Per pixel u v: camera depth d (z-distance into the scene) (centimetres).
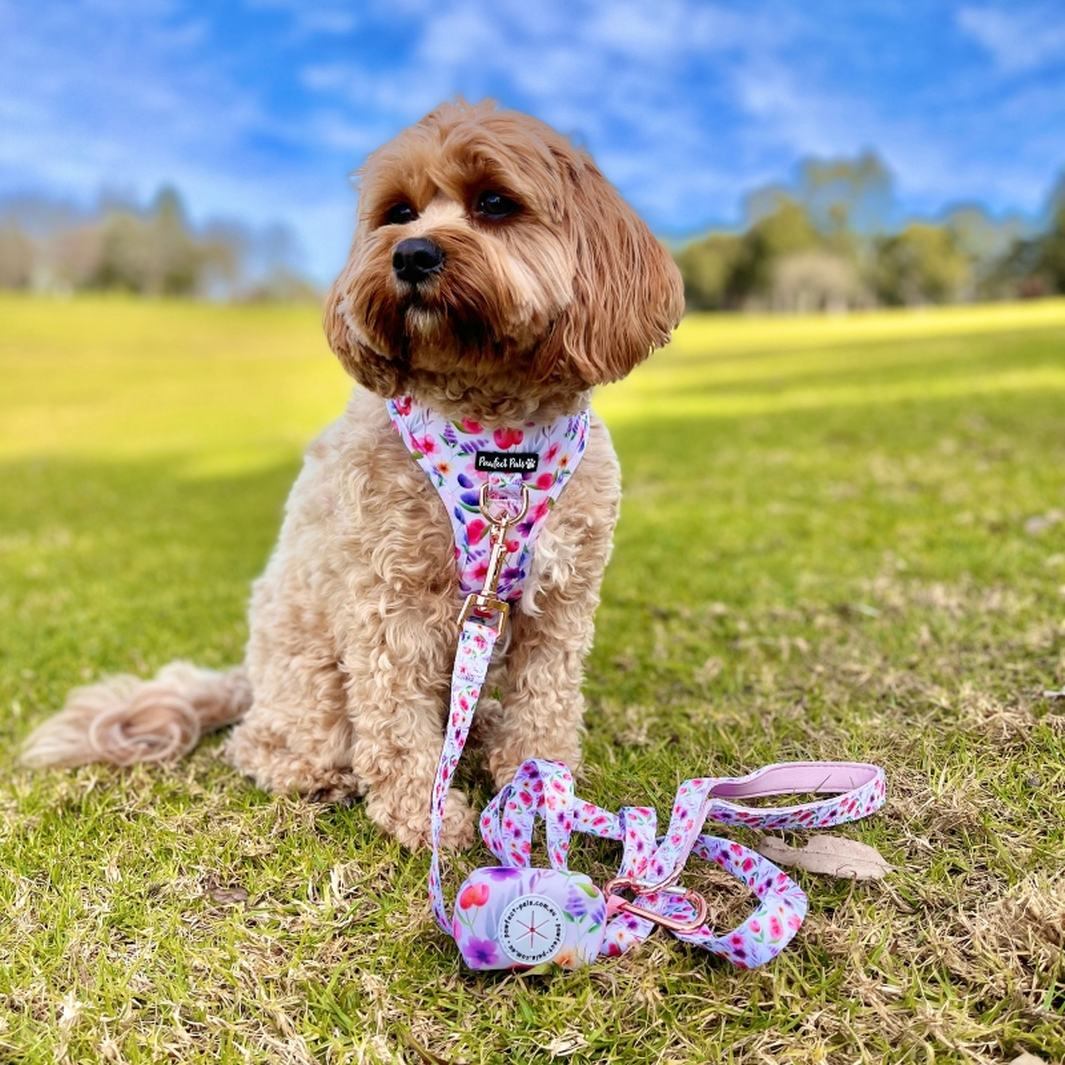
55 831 70
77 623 128
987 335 591
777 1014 50
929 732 74
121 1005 53
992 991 50
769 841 63
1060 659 83
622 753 78
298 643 75
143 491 270
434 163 63
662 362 596
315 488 74
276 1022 52
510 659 73
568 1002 52
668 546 146
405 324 62
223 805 74
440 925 56
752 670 92
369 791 72
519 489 65
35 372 716
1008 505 144
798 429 265
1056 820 62
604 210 66
